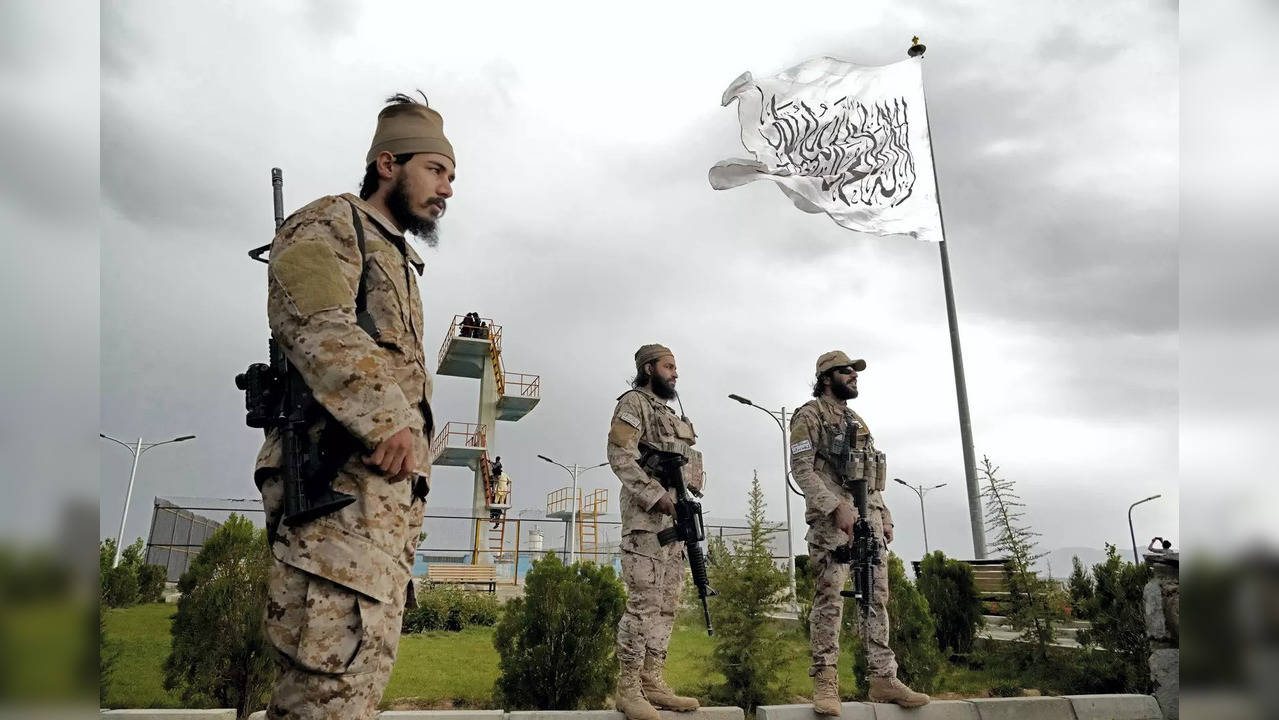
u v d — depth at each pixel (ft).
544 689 16.17
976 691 19.75
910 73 27.32
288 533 6.77
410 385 7.79
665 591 15.96
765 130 24.68
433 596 32.35
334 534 6.66
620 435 15.99
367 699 6.61
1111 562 20.54
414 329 8.14
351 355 6.75
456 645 24.84
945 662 21.38
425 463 7.88
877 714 15.99
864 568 16.49
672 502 15.42
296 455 6.82
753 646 18.70
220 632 14.76
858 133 25.93
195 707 14.66
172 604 27.32
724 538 24.39
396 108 9.09
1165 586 14.78
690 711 15.47
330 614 6.49
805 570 23.99
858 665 19.12
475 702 16.88
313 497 6.66
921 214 26.37
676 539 15.35
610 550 67.87
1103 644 19.93
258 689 14.88
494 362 76.69
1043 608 21.53
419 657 21.86
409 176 8.82
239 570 15.11
